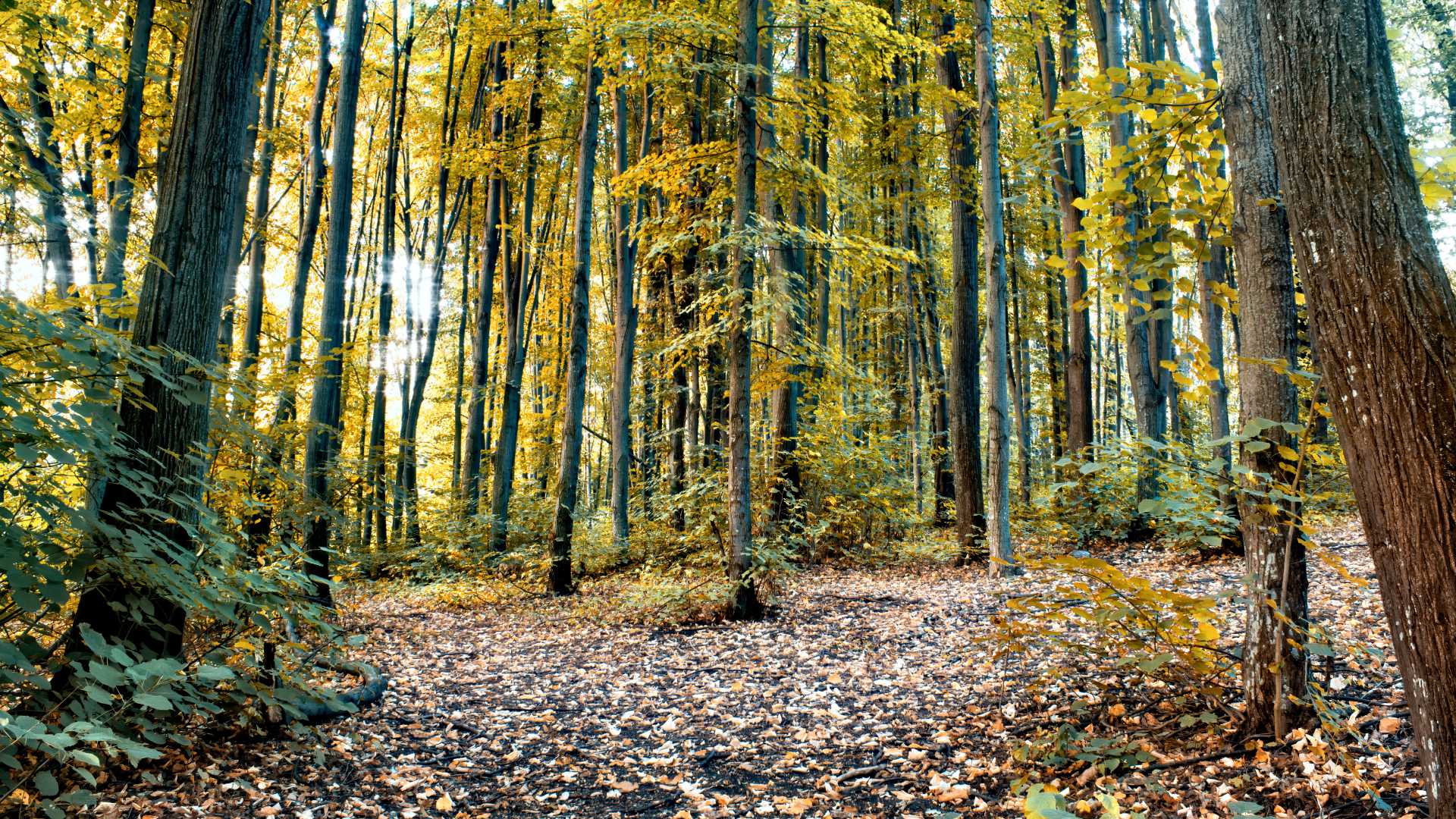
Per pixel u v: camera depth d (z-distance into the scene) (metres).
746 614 8.55
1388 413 1.86
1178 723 3.97
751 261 8.59
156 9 7.66
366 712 5.21
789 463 11.23
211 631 4.12
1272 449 3.52
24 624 3.47
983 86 10.16
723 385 15.70
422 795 4.01
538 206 22.97
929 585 10.11
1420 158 2.83
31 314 3.04
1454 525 1.74
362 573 13.92
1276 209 3.55
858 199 9.91
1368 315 1.91
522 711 5.67
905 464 17.66
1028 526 13.25
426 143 20.66
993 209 10.07
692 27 8.34
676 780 4.37
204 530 4.09
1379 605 5.71
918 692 5.54
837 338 21.53
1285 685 3.53
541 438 20.33
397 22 18.34
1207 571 8.22
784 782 4.24
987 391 10.13
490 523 14.71
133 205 7.41
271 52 11.34
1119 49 11.58
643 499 16.44
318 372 8.14
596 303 27.48
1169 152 3.79
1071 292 12.93
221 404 4.99
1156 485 11.02
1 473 3.28
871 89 14.38
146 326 4.15
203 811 3.43
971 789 3.78
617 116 13.96
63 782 3.35
